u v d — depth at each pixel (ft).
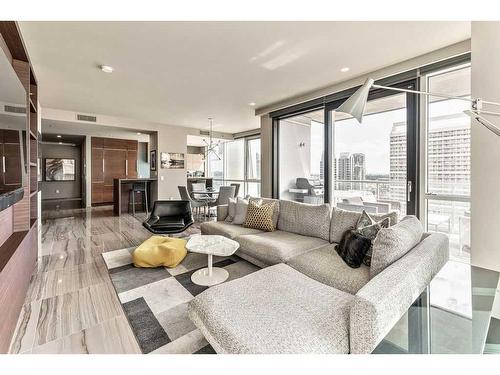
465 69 9.20
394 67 10.18
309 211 9.93
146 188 23.56
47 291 7.59
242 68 10.55
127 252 11.34
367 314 3.67
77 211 23.34
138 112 18.45
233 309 4.44
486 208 6.10
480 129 6.16
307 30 7.74
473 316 4.91
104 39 8.23
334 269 6.49
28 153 7.93
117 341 5.41
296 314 4.33
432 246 5.78
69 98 14.88
